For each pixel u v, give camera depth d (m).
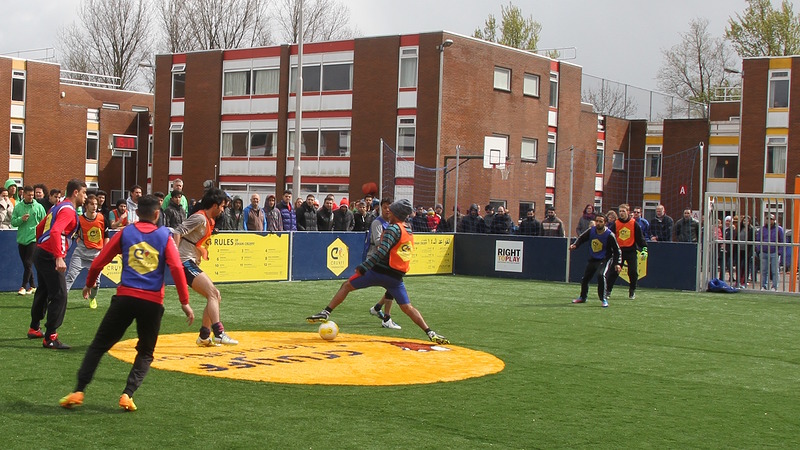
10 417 6.90
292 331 12.53
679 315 16.23
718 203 22.22
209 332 10.68
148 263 7.36
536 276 24.20
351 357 10.33
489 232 26.41
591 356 11.12
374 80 36.88
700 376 9.93
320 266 21.83
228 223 20.38
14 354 9.68
